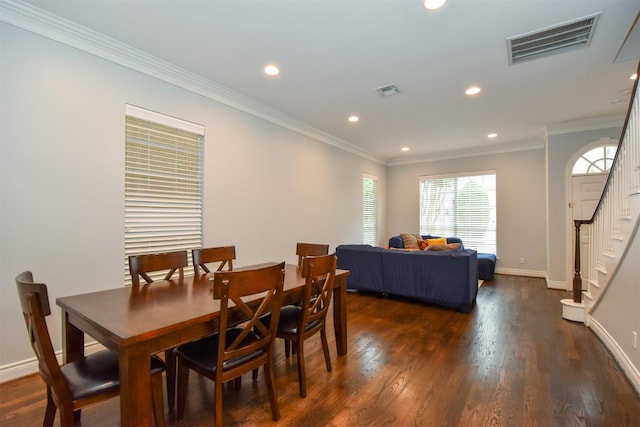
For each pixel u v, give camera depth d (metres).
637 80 2.33
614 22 2.28
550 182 5.00
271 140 4.30
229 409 1.90
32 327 1.28
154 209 3.04
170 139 3.16
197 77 3.25
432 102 3.91
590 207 4.74
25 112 2.24
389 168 7.66
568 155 4.87
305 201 4.95
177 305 1.71
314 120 4.64
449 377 2.27
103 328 1.37
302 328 2.06
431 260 4.01
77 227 2.49
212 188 3.52
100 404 1.94
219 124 3.59
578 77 3.20
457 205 6.85
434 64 2.96
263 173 4.17
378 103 3.96
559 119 4.57
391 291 4.35
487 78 3.24
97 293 1.98
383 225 7.50
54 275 2.37
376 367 2.42
